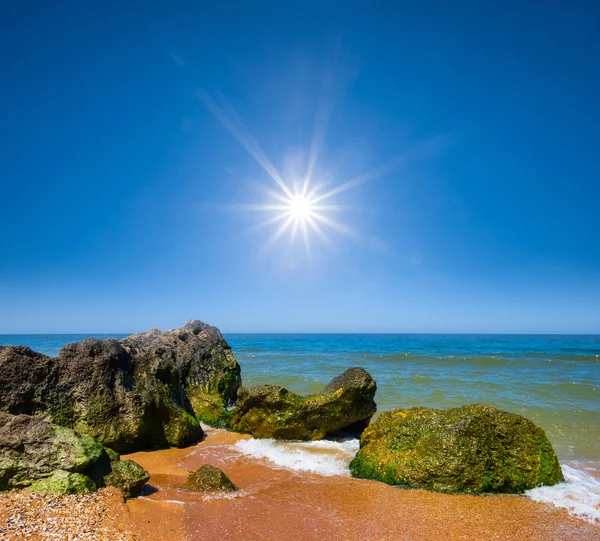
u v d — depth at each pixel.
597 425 5.68
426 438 3.58
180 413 4.57
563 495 3.23
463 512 2.90
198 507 2.85
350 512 2.86
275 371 11.66
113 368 4.25
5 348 3.84
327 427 4.86
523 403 7.01
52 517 2.34
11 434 2.82
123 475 2.96
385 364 13.72
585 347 24.36
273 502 3.00
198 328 7.06
